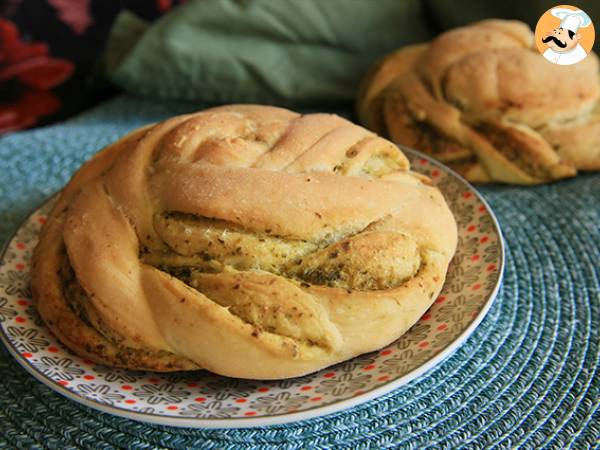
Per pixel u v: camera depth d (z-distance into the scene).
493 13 0.49
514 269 0.34
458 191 0.34
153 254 0.27
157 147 0.29
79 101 0.63
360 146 0.29
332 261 0.26
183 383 0.27
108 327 0.26
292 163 0.27
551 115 0.39
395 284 0.27
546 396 0.28
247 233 0.26
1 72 0.65
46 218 0.33
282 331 0.25
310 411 0.24
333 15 0.50
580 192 0.39
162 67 0.49
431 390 0.28
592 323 0.31
